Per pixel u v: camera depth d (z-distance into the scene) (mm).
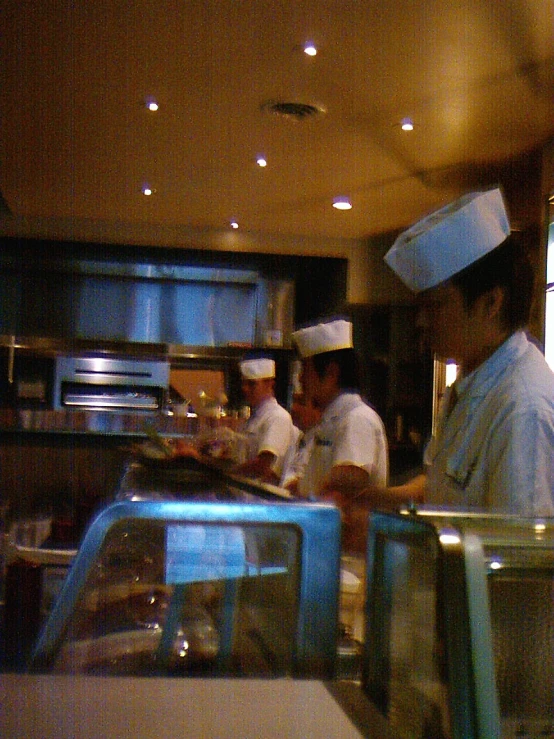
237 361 6227
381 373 6078
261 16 3053
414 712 766
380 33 3158
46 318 6227
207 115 4000
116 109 3961
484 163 4570
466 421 1362
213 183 5082
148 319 6340
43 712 755
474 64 3387
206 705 787
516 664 757
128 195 5434
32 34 3248
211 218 5988
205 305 6414
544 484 1223
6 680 843
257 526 939
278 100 3793
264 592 1044
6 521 2662
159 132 4238
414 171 4734
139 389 6129
